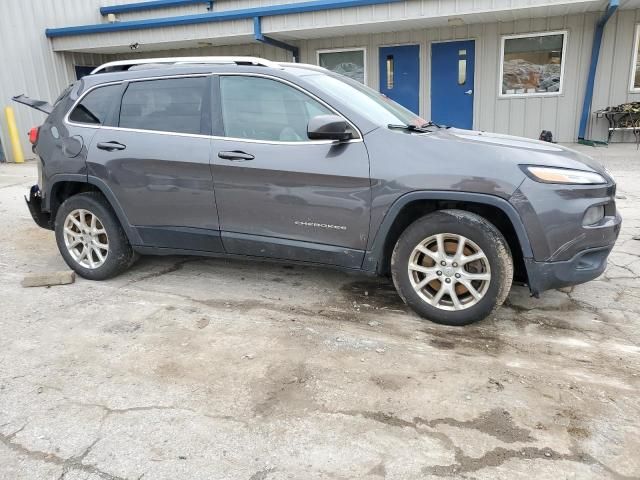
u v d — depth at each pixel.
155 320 3.89
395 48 12.48
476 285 3.59
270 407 2.82
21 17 12.76
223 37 12.30
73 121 4.55
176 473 2.37
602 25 10.77
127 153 4.25
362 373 3.13
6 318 3.96
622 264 4.82
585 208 3.35
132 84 4.36
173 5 14.11
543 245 3.35
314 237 3.84
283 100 3.87
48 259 5.40
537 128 11.95
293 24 11.44
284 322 3.83
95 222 4.61
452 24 11.58
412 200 3.50
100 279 4.68
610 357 3.29
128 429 2.67
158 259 5.26
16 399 2.93
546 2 9.73
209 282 4.64
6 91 12.50
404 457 2.44
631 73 11.12
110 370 3.21
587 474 2.33
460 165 3.42
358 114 3.71
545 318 3.82
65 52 13.95
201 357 3.35
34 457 2.48
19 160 12.58
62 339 3.62
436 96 12.47
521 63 11.70
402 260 3.71
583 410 2.76
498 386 2.98
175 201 4.17
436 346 3.45
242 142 3.93
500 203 3.34
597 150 10.83
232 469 2.39
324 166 3.68
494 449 2.48
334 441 2.56
